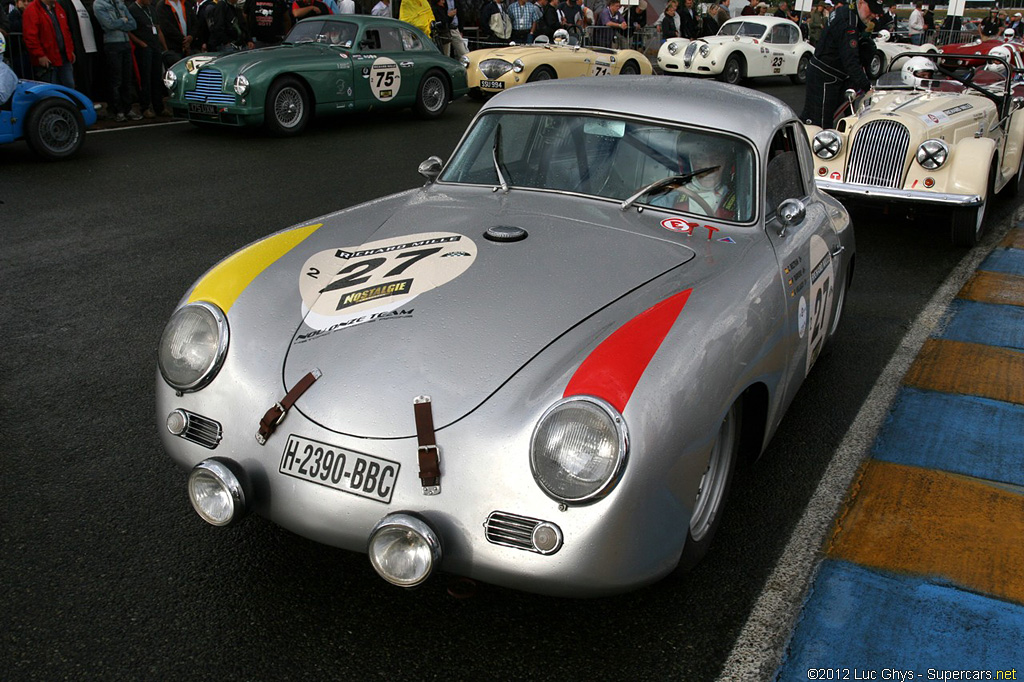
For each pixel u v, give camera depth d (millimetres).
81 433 3703
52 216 7094
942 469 3703
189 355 2611
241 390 2537
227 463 2455
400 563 2254
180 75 10844
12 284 5523
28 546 2906
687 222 3262
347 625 2596
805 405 4297
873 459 3773
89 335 4773
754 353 2744
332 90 11352
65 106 9055
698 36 22625
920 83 8766
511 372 2395
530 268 2836
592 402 2188
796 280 3316
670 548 2385
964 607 2801
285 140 10703
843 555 3059
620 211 3316
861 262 6875
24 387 4117
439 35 17000
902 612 2768
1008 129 8836
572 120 3637
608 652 2533
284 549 2945
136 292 5457
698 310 2615
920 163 7211
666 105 3570
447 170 3840
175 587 2734
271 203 7699
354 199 7902
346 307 2723
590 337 2479
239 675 2387
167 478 3375
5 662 2393
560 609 2701
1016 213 8742
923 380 4641
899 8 46812
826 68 9672
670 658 2521
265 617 2615
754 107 3643
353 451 2348
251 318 2701
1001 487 3568
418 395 2377
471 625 2615
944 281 6449
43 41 10078
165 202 7633
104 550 2904
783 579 2908
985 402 4375
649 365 2326
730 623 2684
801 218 3293
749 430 3104
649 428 2219
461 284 2760
